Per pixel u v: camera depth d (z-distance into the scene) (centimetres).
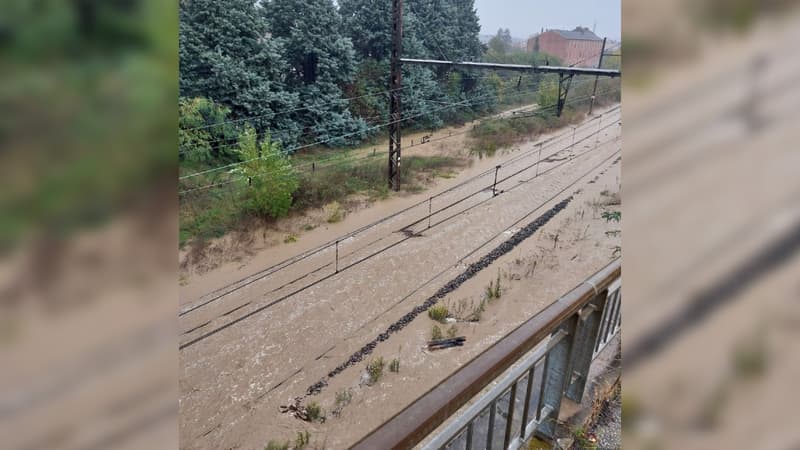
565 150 1966
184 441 551
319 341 736
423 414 98
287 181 1198
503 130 2247
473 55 2770
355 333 759
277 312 806
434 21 2484
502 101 2847
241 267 978
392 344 735
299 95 1848
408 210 1303
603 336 234
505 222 1216
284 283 905
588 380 234
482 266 988
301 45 1836
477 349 730
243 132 1477
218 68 1518
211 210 1152
